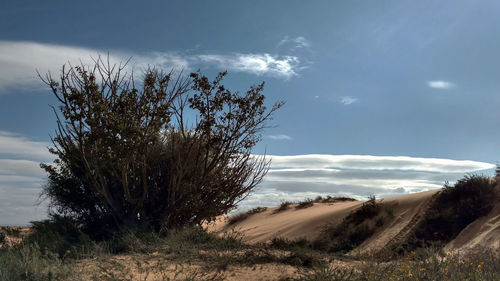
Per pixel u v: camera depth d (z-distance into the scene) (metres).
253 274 7.48
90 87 12.09
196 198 13.12
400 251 17.67
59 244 9.99
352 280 7.28
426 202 21.58
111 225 12.93
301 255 8.65
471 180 20.28
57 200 13.20
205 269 7.66
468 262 7.77
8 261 7.41
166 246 9.57
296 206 34.53
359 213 23.34
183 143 13.52
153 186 13.45
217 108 13.45
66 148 12.49
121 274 7.03
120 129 11.95
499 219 17.59
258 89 13.73
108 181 13.04
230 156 13.71
